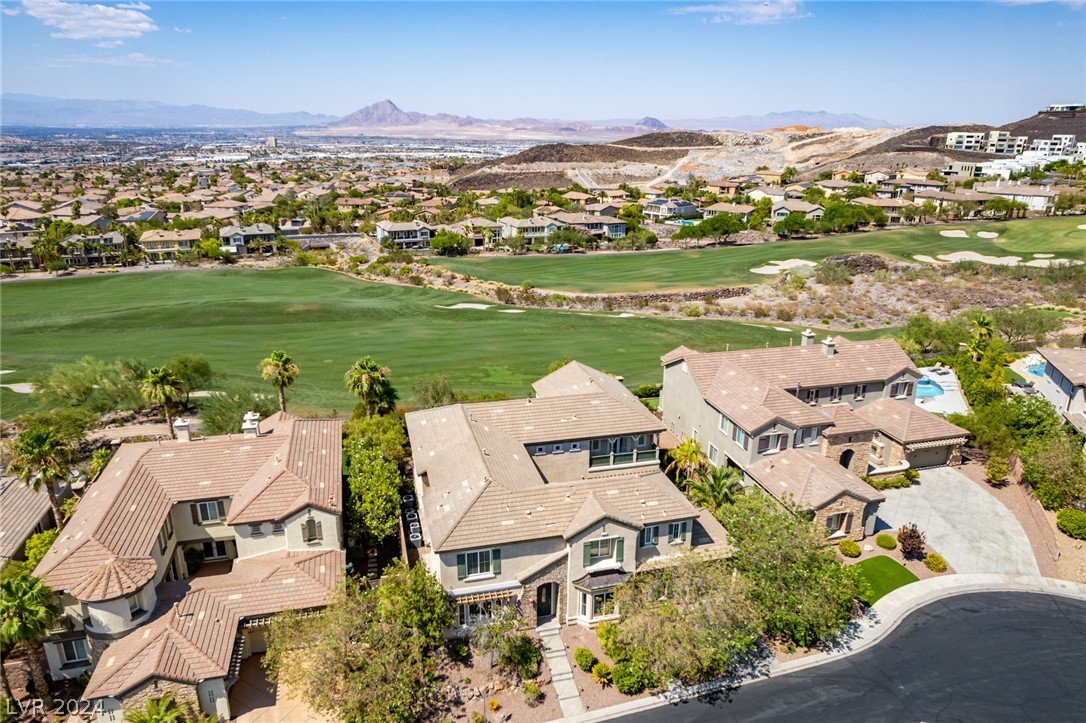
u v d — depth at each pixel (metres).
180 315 102.19
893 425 53.84
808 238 165.62
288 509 37.75
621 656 34.25
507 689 33.09
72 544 33.47
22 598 29.05
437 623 33.97
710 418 53.72
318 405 66.62
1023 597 39.41
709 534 41.09
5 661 32.88
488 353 85.38
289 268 145.38
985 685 33.03
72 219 196.75
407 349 87.06
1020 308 102.25
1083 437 52.19
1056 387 61.41
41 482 41.25
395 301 114.19
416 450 44.81
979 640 36.03
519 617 35.94
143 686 29.33
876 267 132.12
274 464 40.56
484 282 126.88
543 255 157.75
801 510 42.09
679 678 33.59
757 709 31.86
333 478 40.88
